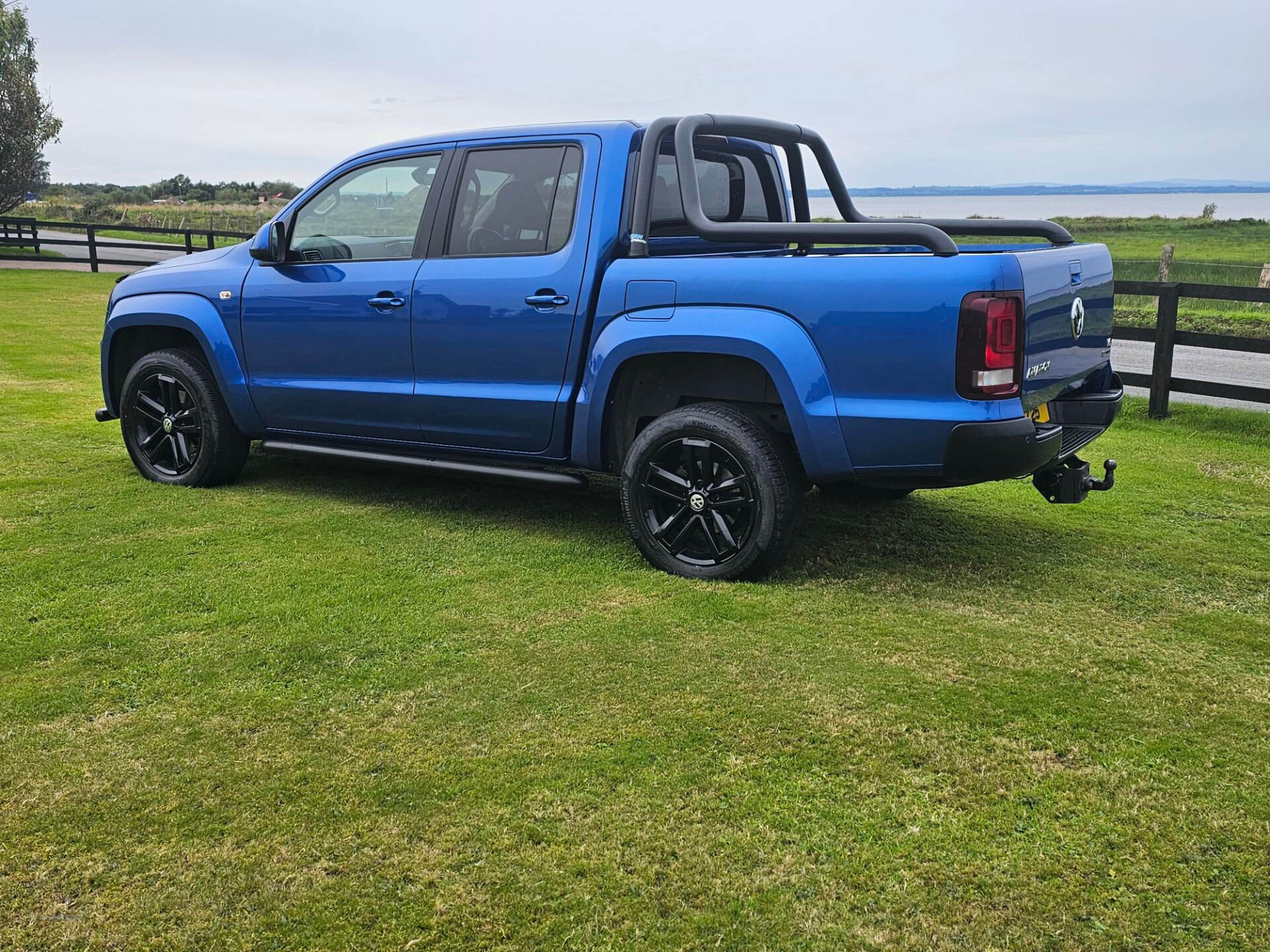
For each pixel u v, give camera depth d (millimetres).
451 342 4543
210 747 2729
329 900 2131
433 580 4035
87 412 7254
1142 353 13055
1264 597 3975
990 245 5016
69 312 13258
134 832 2357
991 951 2002
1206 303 18719
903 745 2773
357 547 4430
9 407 7367
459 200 4582
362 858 2268
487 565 4227
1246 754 2758
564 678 3156
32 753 2688
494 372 4473
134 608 3680
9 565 4121
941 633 3555
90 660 3248
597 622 3609
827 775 2613
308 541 4516
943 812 2463
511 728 2842
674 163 4531
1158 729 2893
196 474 5387
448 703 2988
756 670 3227
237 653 3312
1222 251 33750
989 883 2203
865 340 3611
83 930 2045
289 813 2432
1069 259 3922
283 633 3475
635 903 2127
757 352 3777
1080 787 2582
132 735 2789
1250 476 5969
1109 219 58812
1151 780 2617
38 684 3076
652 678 3162
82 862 2250
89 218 48969
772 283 3773
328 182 4953
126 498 5176
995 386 3469
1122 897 2160
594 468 4379
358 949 1992
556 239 4324
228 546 4418
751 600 3842
